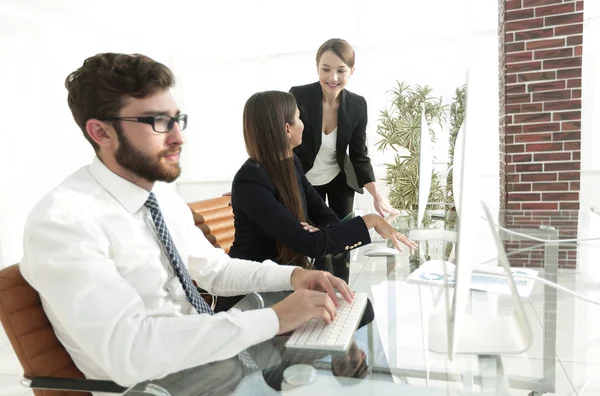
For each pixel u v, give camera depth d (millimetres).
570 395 1040
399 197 4812
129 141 940
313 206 1918
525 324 888
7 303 868
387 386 730
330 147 2562
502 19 3770
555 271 1376
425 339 893
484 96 760
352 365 787
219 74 6418
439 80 5332
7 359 2432
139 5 5273
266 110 1516
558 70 3486
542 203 3646
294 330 911
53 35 4496
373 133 5672
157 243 1038
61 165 4602
